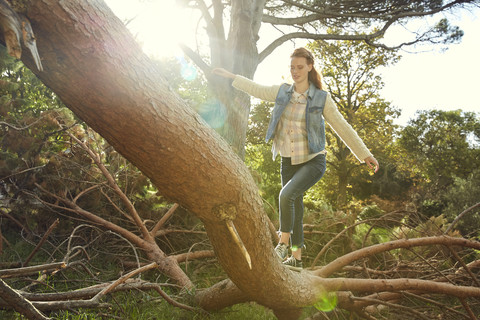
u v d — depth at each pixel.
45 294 3.05
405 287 3.38
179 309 3.39
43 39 1.26
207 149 1.74
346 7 12.38
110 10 1.42
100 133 1.57
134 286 3.43
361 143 2.97
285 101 3.15
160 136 1.57
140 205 5.84
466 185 17.81
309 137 3.07
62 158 5.41
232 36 10.20
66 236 5.43
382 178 32.97
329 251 5.36
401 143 36.75
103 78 1.37
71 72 1.33
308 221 5.61
